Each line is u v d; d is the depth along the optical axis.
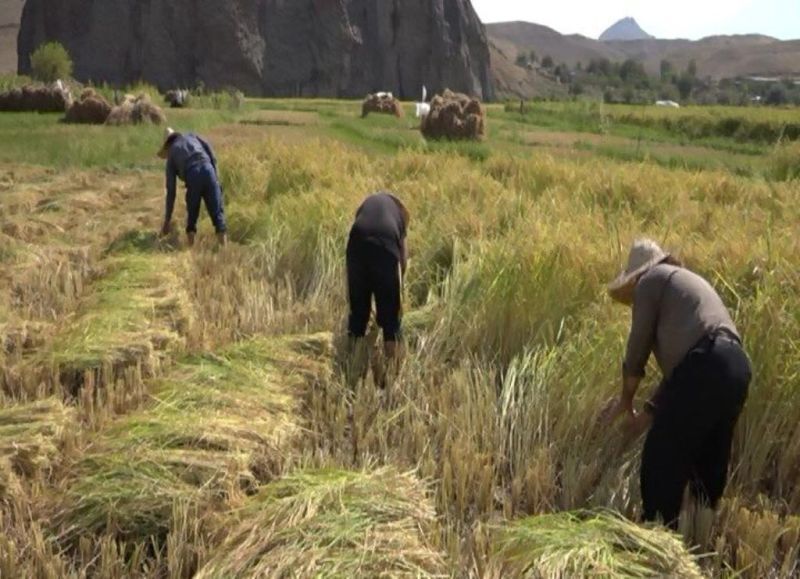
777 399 4.80
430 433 5.05
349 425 5.22
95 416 4.97
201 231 10.26
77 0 96.38
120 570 3.65
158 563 3.70
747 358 3.97
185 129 26.75
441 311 6.52
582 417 4.97
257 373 5.40
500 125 34.66
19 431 4.58
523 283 6.22
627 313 5.75
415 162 13.35
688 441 3.95
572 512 3.95
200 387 5.09
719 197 11.41
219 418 4.64
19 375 5.59
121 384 5.32
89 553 3.76
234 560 3.46
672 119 36.62
